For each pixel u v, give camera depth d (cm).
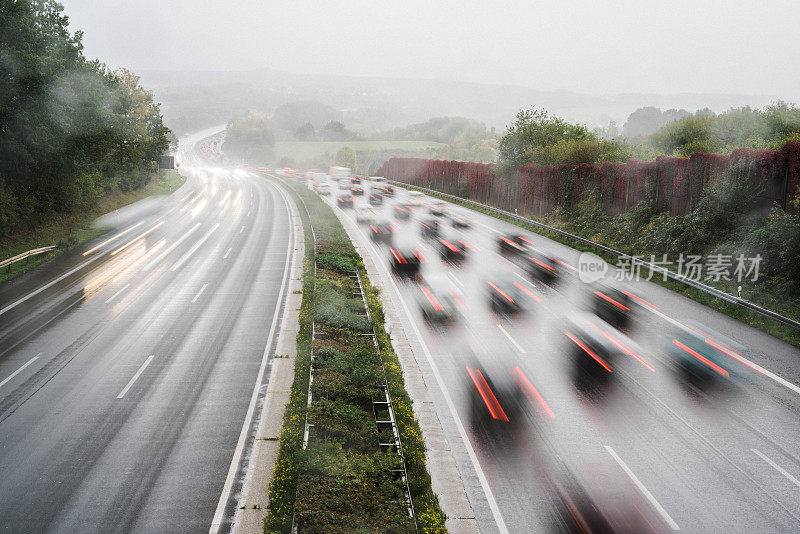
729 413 1468
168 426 1402
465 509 1092
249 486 1166
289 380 1667
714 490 1148
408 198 6906
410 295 2559
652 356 1844
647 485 1163
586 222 4197
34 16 3944
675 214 3406
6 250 3466
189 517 1066
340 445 1292
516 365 1772
